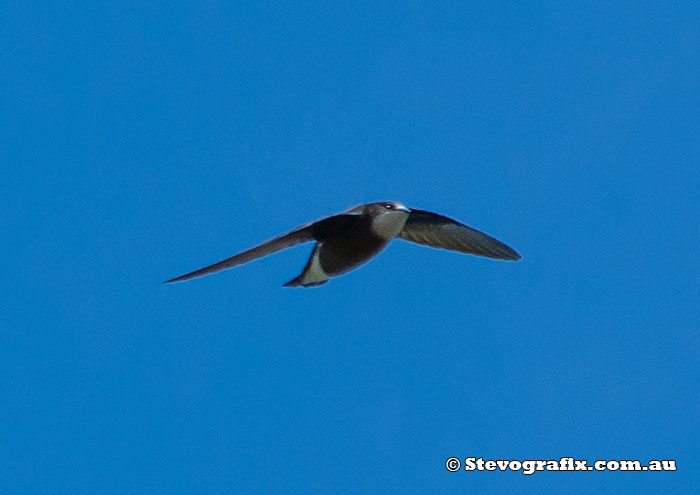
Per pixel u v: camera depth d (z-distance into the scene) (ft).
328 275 47.16
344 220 44.73
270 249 44.62
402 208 44.73
